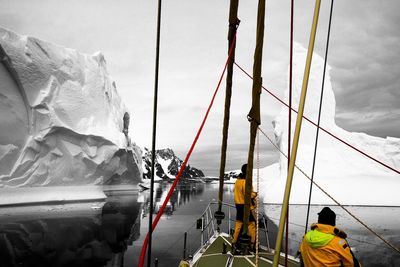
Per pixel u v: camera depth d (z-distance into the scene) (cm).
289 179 161
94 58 5672
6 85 3906
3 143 3809
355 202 4219
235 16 444
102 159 4938
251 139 371
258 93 346
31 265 1334
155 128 154
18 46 4000
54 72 4553
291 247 1598
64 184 4450
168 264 1320
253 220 482
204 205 4625
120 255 1517
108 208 3703
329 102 5459
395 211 3612
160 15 159
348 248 254
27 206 3756
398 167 5166
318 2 160
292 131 5291
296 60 5719
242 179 499
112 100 6094
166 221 2809
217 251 472
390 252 1619
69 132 4441
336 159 4950
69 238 1920
